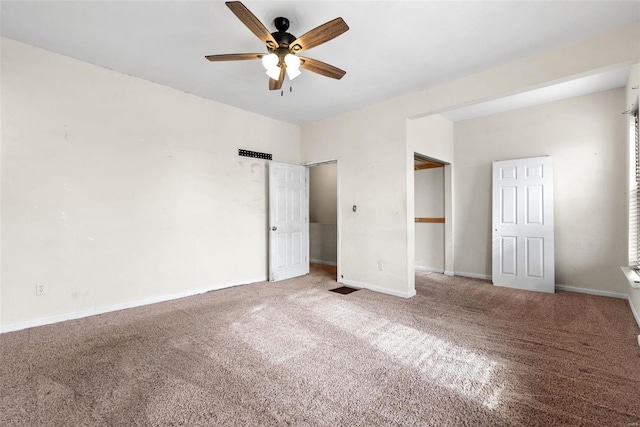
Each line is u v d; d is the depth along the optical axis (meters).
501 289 4.33
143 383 1.92
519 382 1.94
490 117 4.93
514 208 4.50
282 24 2.39
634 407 1.68
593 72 2.65
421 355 2.31
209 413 1.64
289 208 5.05
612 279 3.90
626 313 3.24
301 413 1.64
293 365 2.15
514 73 3.04
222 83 3.65
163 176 3.70
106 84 3.26
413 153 4.09
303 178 5.31
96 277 3.19
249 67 3.24
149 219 3.58
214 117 4.20
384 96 4.00
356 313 3.26
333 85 3.64
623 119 3.83
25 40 2.73
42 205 2.87
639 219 3.04
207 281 4.12
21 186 2.77
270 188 4.75
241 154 4.50
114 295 3.31
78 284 3.08
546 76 2.85
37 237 2.84
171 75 3.44
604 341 2.54
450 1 2.17
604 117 3.95
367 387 1.89
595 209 4.02
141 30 2.57
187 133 3.91
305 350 2.39
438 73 3.31
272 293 4.06
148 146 3.57
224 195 4.31
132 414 1.63
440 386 1.90
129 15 2.36
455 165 5.32
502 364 2.18
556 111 4.30
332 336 2.66
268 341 2.55
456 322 3.00
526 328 2.84
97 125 3.20
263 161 4.84
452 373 2.06
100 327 2.84
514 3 2.19
